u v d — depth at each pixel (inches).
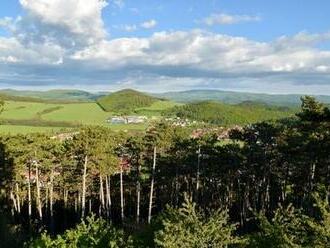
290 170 2421.3
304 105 1587.1
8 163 2347.4
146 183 2829.7
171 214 773.3
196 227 709.3
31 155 2427.4
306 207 1800.0
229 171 2541.8
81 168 2554.1
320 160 1868.8
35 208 2851.9
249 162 2426.2
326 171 1887.3
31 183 2861.7
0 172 2346.2
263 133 2346.2
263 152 2390.5
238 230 1888.5
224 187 2751.0
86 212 2812.5
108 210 2498.8
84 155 2404.0
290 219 823.1
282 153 2241.6
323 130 1578.5
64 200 2827.3
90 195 2876.5
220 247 709.3
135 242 829.2
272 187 2691.9
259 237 807.7
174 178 2711.6
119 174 2952.8
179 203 2677.2
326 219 751.1
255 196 2519.7
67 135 5585.6
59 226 2559.1
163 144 2428.6
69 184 2655.0
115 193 2992.1
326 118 1521.9
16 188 2603.3
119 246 818.8
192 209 734.5
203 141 2518.5
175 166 2588.6
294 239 766.5
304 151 1787.6
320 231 742.5
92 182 2815.0
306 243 764.0
